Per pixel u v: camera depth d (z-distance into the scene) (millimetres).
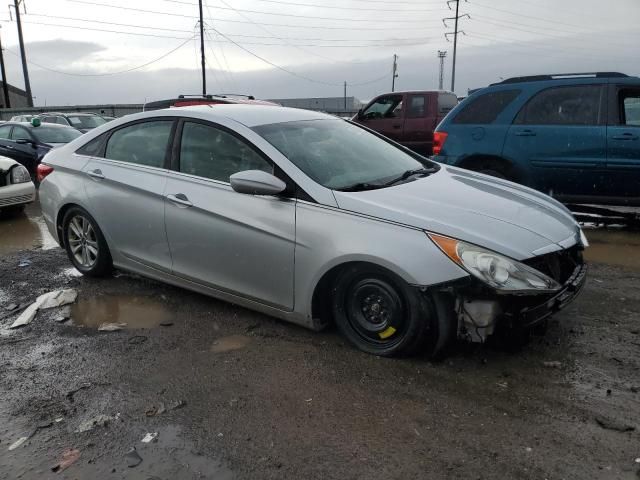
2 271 5605
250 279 3877
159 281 4703
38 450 2729
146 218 4398
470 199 3697
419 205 3459
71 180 4980
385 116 13023
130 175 4523
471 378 3240
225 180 3984
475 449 2621
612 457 2543
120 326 4141
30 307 4520
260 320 4141
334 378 3287
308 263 3543
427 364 3396
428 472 2479
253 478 2479
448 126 7391
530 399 3020
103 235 4855
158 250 4406
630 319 4062
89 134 5074
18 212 8953
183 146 4277
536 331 3729
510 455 2572
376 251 3264
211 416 2955
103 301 4648
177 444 2734
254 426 2854
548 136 6660
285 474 2496
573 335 3791
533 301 3180
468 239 3148
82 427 2900
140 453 2676
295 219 3584
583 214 7387
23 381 3395
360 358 3504
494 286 3066
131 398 3162
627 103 6375
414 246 3195
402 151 4730
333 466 2537
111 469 2572
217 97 12375
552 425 2787
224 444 2719
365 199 3480
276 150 3809
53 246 6676
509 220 3441
